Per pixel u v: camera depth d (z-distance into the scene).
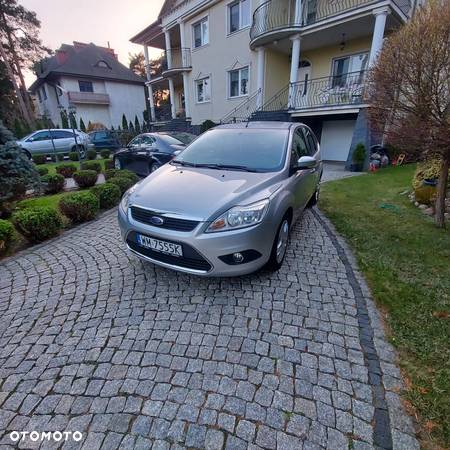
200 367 1.88
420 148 3.46
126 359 1.96
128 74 30.00
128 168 8.43
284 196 2.79
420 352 1.95
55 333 2.23
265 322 2.29
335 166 10.88
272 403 1.64
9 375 1.86
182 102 20.33
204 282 2.83
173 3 16.78
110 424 1.55
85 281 2.95
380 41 8.68
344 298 2.59
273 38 11.00
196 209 2.36
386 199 5.61
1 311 2.53
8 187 4.91
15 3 25.41
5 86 27.19
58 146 14.54
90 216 4.84
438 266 3.04
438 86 3.11
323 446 1.42
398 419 1.54
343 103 10.05
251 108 13.32
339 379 1.79
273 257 2.77
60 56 27.45
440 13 3.03
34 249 3.76
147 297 2.63
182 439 1.47
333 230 4.21
